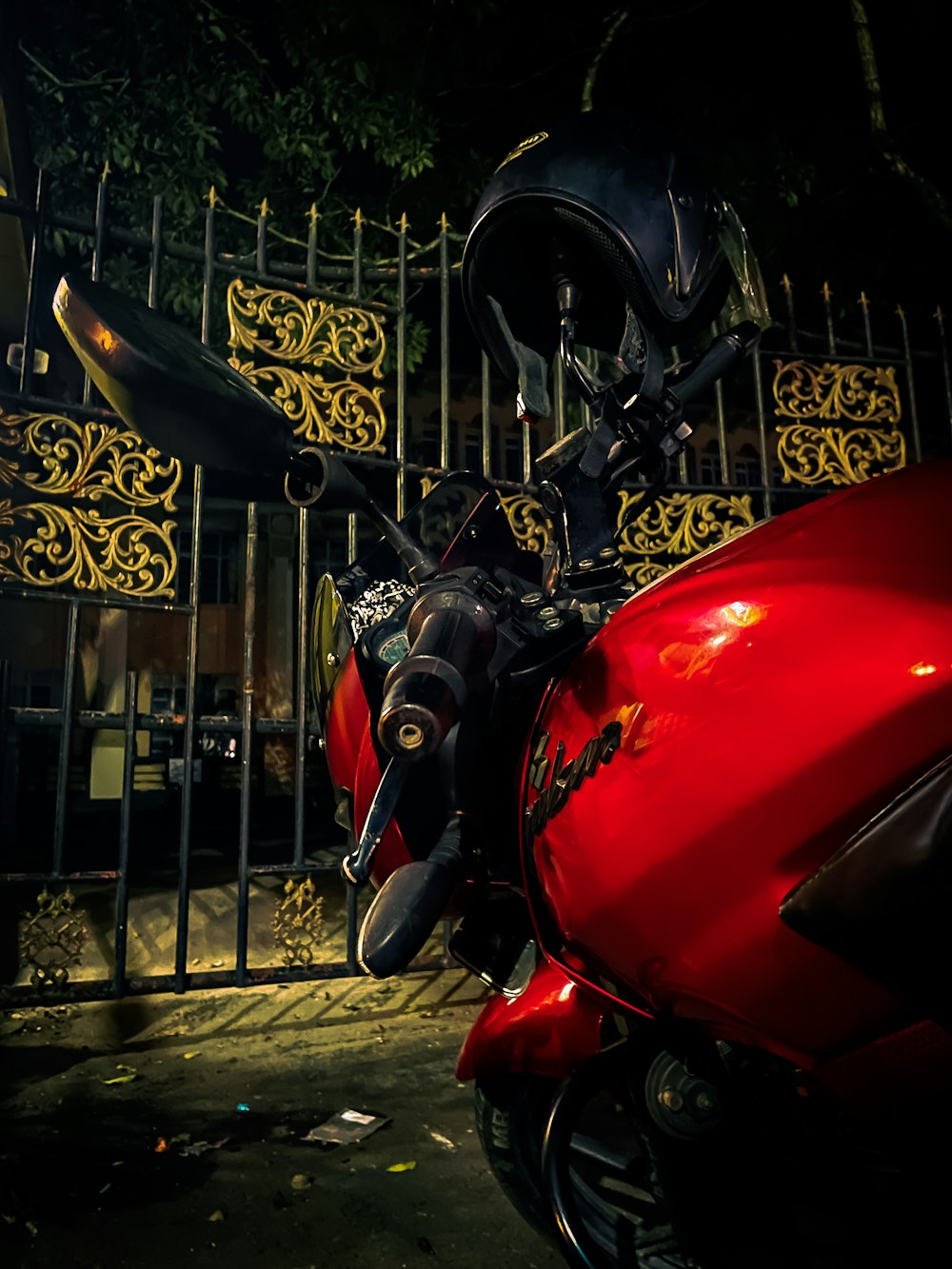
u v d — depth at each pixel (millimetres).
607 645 954
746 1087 1015
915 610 761
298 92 6859
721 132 7504
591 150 1047
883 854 689
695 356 1407
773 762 789
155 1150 2252
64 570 3539
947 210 5766
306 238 7113
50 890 4777
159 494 3674
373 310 4094
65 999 3416
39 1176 2109
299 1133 2361
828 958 771
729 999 836
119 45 6664
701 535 4395
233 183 7543
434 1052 2994
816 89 7660
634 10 7246
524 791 1014
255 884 5234
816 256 7680
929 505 806
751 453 9688
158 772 12164
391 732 740
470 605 849
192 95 6770
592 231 1050
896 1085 795
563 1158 1015
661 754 846
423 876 835
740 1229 1093
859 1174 976
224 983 3602
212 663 12586
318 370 4367
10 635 8742
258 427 981
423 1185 2043
